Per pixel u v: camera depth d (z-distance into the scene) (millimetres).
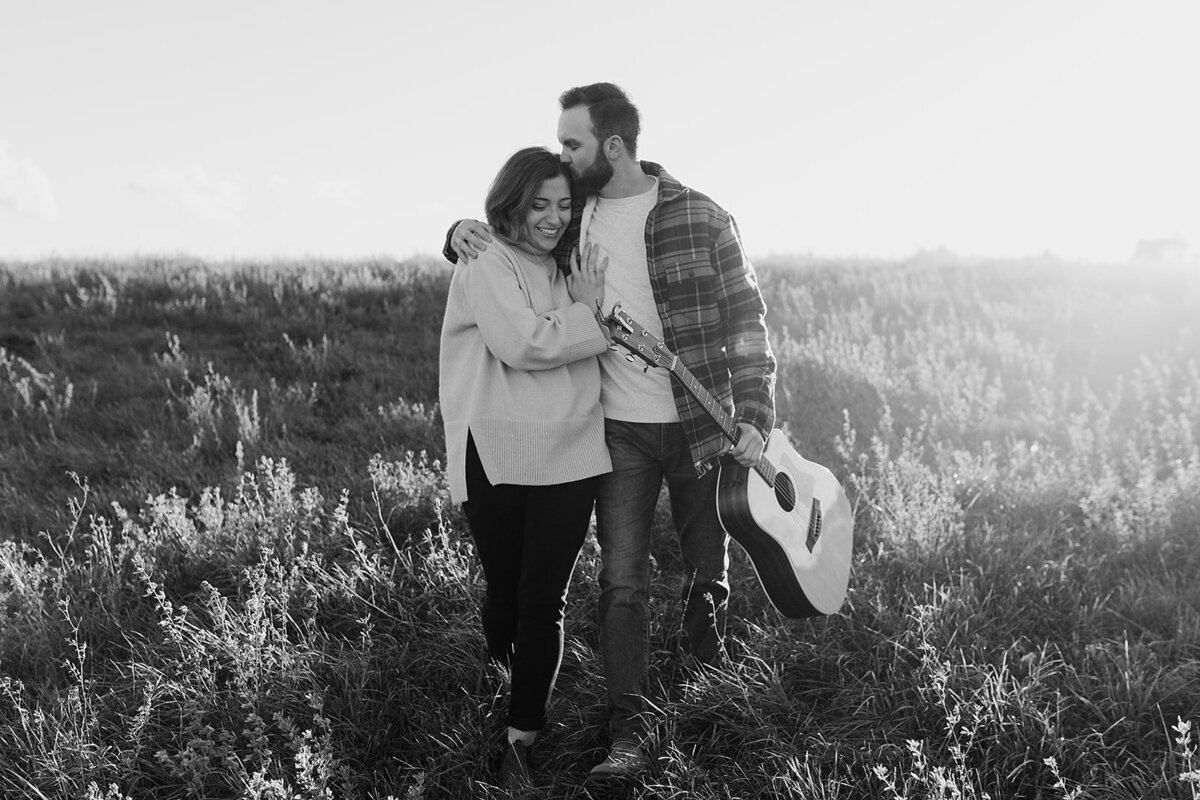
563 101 3320
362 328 10633
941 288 13273
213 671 3777
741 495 3336
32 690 3709
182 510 5027
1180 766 2953
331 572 4602
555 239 3271
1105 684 3420
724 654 3639
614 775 3119
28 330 10328
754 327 3396
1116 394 7508
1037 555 4520
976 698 3281
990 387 7227
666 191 3312
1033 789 2979
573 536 3201
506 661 3633
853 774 3080
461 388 3277
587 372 3279
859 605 4016
